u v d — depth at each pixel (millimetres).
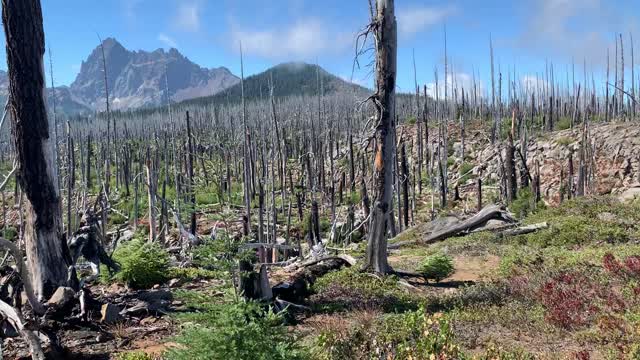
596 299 9312
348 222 26984
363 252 18062
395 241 21406
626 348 6750
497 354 6695
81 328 8836
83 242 10539
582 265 12406
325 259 14789
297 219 31984
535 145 43594
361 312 9578
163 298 10281
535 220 20469
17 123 9445
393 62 12883
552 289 9844
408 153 54625
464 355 6781
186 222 24266
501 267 13672
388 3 12695
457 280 13289
